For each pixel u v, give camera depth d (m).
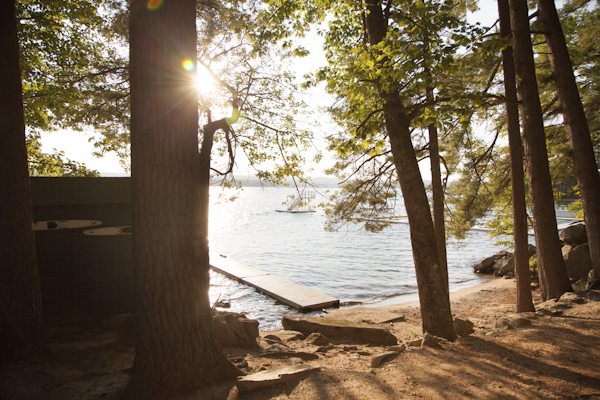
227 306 13.63
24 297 4.76
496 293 15.07
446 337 6.59
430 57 6.22
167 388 3.71
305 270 22.88
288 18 9.92
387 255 28.89
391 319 10.94
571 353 5.05
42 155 15.05
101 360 5.02
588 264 12.88
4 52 4.82
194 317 3.96
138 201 3.82
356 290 17.70
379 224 11.79
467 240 36.25
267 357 5.34
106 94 8.57
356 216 11.75
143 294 3.79
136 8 3.91
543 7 10.54
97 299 7.69
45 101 10.55
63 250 7.49
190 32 4.09
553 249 9.70
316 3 10.25
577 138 10.12
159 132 3.81
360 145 8.74
